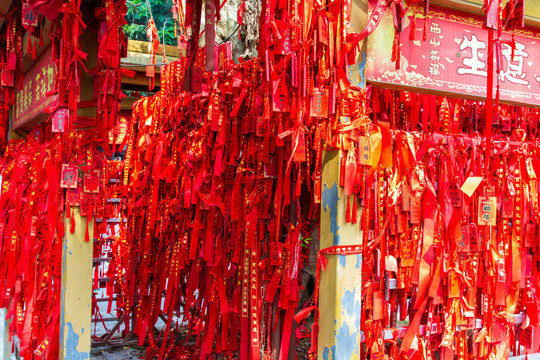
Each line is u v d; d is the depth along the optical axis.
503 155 2.59
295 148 1.78
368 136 1.80
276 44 1.75
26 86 2.91
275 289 2.45
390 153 1.81
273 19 1.72
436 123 2.98
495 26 1.69
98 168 2.03
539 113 3.56
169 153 3.53
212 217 2.96
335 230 1.77
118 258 3.82
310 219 2.66
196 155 3.04
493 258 2.52
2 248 3.29
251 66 2.72
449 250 2.39
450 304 2.40
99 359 3.31
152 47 4.35
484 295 2.53
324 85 1.76
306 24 1.72
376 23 1.69
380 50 1.92
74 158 1.99
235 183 2.76
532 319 2.62
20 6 2.76
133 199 3.83
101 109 1.94
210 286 3.03
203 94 2.99
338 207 1.77
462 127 3.27
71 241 1.98
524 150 2.64
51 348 2.01
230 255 2.91
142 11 8.01
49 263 2.16
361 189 1.80
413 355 2.28
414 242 2.34
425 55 2.03
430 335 2.42
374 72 1.91
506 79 2.27
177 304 3.64
